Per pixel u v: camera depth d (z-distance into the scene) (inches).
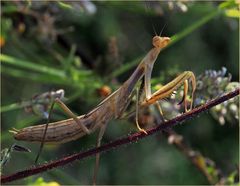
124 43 29.2
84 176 29.0
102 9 29.1
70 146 29.3
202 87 18.3
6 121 26.4
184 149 21.2
